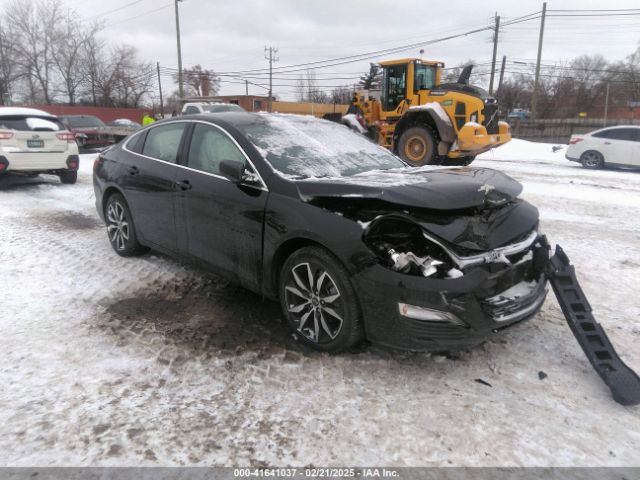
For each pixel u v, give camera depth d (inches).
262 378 114.0
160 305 154.8
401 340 109.2
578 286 127.6
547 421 99.7
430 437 94.7
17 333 133.9
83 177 457.1
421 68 549.6
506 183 133.0
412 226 111.5
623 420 100.0
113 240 205.5
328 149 155.9
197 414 100.7
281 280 130.8
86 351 124.9
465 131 476.4
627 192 391.9
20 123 369.1
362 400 106.0
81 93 2134.6
